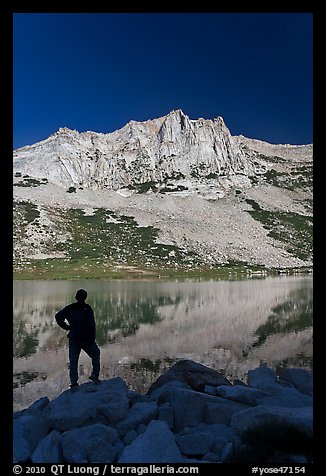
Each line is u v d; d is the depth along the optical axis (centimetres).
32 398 1434
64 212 18525
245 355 2130
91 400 984
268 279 10319
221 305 4600
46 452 811
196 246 15975
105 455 793
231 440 808
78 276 10881
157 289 7156
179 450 791
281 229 19162
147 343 2492
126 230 17012
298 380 1125
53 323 3450
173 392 1019
